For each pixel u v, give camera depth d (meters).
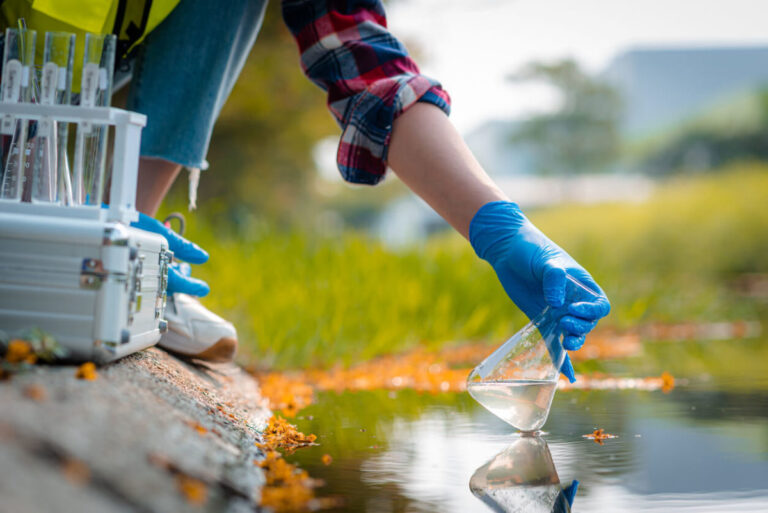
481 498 1.14
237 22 2.05
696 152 25.97
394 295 4.21
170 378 1.60
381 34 1.91
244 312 3.54
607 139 28.02
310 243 5.21
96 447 0.89
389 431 1.77
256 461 1.30
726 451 1.51
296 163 11.64
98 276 1.22
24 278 1.22
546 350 1.59
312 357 3.44
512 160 32.00
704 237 13.41
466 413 2.10
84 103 1.40
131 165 1.40
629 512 1.08
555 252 1.62
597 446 1.57
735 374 3.02
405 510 1.06
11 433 0.82
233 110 9.60
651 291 6.57
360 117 1.75
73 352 1.22
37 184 1.38
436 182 1.71
